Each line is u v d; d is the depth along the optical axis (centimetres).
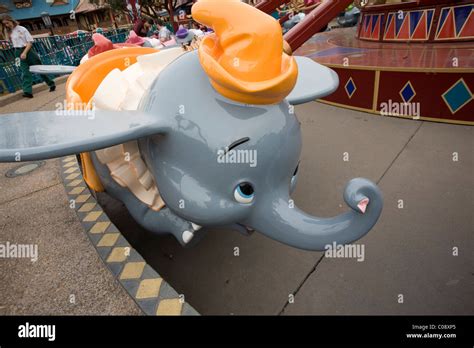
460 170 259
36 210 226
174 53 157
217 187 110
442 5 449
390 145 311
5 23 612
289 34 331
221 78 95
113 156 150
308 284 177
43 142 89
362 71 380
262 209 115
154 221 162
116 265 163
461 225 205
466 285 167
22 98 684
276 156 108
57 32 3453
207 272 192
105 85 150
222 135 104
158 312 137
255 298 172
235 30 94
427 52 422
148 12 1619
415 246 194
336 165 289
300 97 150
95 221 202
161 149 116
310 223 112
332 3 331
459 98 320
